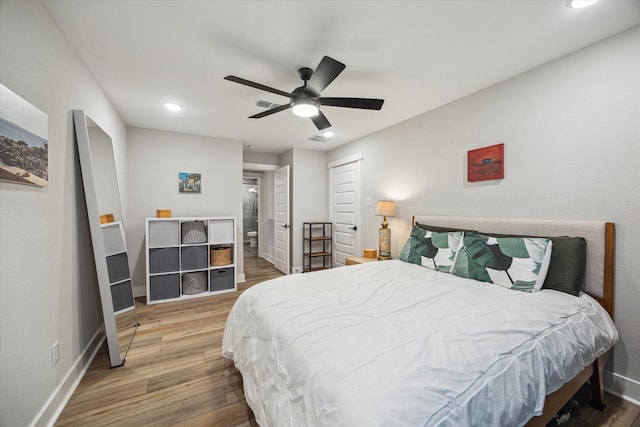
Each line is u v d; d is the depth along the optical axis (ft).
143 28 5.37
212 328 8.71
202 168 13.25
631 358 5.33
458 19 5.11
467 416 2.57
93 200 6.33
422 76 7.29
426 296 5.36
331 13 5.00
